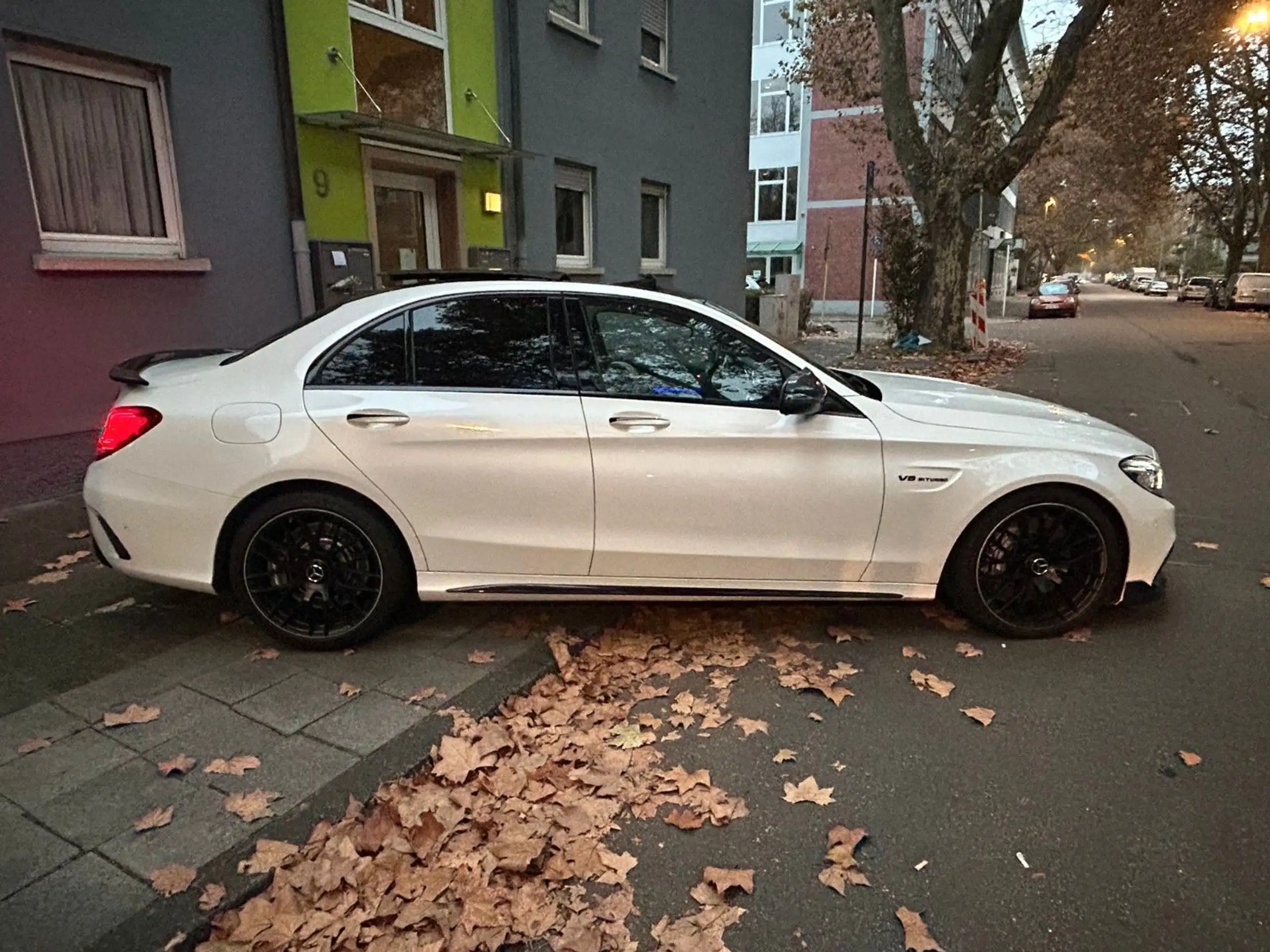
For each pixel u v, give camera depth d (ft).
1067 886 8.20
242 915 7.66
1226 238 143.64
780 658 12.85
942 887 8.22
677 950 7.51
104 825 8.71
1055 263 268.00
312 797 9.18
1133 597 13.25
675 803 9.56
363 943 7.50
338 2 25.62
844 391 12.59
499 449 11.99
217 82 23.12
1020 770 10.10
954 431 12.66
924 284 57.62
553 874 8.41
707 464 12.16
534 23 34.22
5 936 7.22
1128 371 47.88
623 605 14.52
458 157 31.48
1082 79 80.18
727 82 50.34
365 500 12.15
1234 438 28.89
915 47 91.35
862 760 10.36
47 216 20.47
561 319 12.37
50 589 14.74
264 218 24.82
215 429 11.85
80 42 19.97
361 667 12.14
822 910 7.98
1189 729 10.91
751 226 126.21
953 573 13.21
